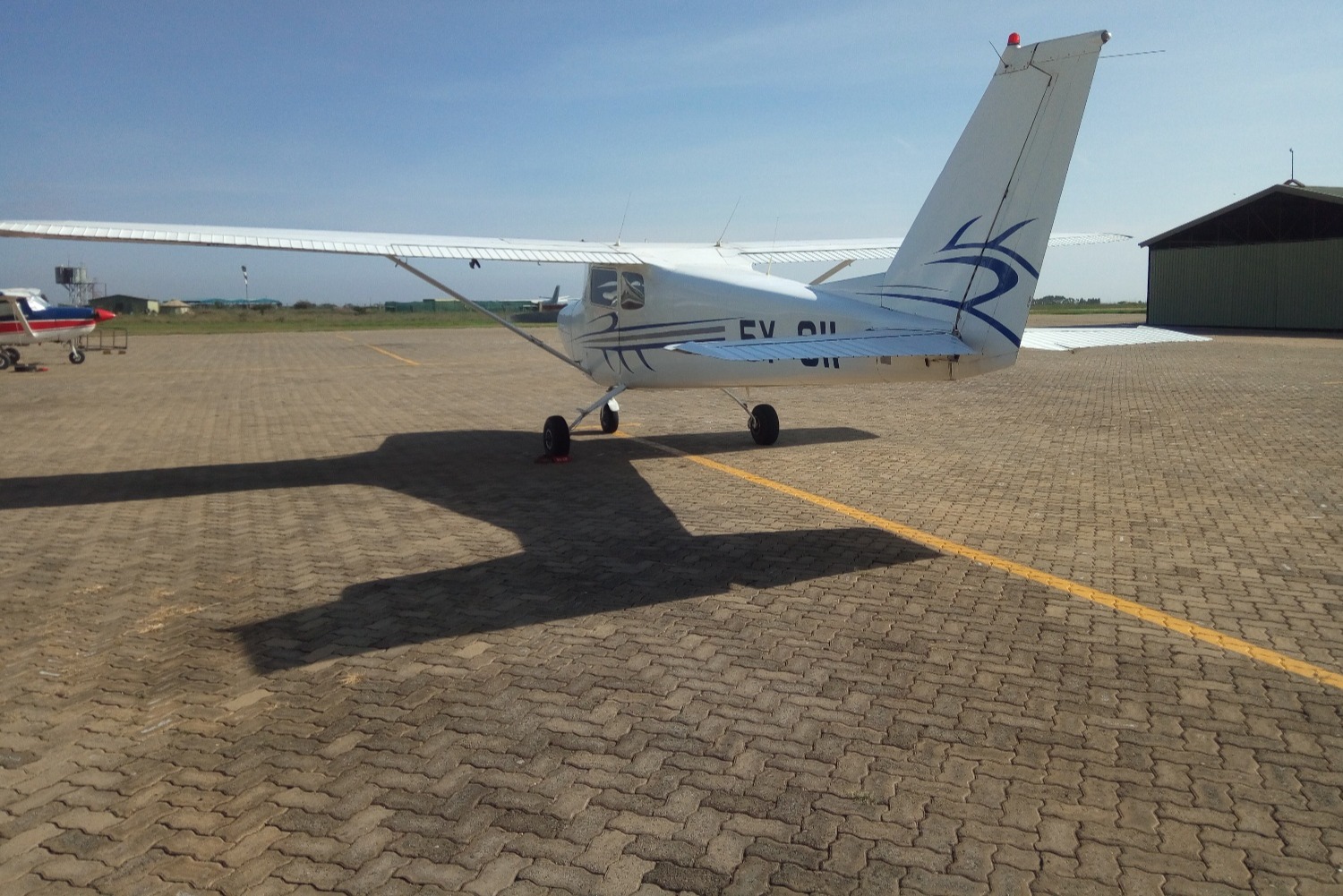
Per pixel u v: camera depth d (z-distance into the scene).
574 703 4.04
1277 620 4.94
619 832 3.07
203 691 4.23
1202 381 16.98
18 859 2.96
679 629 4.91
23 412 15.00
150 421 13.90
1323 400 13.84
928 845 2.97
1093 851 2.93
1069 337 7.21
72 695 4.22
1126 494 8.01
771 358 6.07
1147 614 5.06
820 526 7.05
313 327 56.28
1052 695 4.07
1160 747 3.59
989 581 5.67
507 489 8.73
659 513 7.59
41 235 7.16
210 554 6.58
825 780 3.38
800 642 4.71
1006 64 6.61
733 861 2.90
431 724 3.86
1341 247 31.55
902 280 7.44
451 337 40.81
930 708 3.95
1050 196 6.44
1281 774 3.38
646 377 9.87
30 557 6.56
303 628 5.03
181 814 3.22
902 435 11.48
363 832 3.08
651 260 9.60
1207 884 2.76
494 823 3.13
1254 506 7.50
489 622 5.07
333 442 11.77
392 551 6.57
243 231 8.48
